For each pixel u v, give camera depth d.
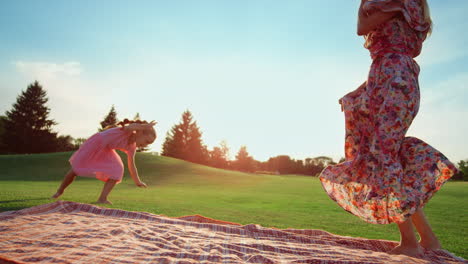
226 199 7.09
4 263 1.20
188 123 63.34
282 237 2.36
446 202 7.18
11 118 45.09
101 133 4.58
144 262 1.39
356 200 2.12
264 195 8.73
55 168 18.08
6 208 3.45
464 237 2.97
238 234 2.36
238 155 69.00
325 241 2.26
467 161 26.50
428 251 2.01
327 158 59.84
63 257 1.36
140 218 2.62
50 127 46.41
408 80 2.09
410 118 2.07
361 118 2.24
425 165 1.95
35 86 46.16
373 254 1.87
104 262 1.34
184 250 1.70
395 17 2.16
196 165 23.77
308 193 9.98
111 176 4.58
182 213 4.11
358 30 2.29
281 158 64.38
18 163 19.14
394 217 1.93
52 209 2.59
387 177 1.98
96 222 2.22
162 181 14.73
